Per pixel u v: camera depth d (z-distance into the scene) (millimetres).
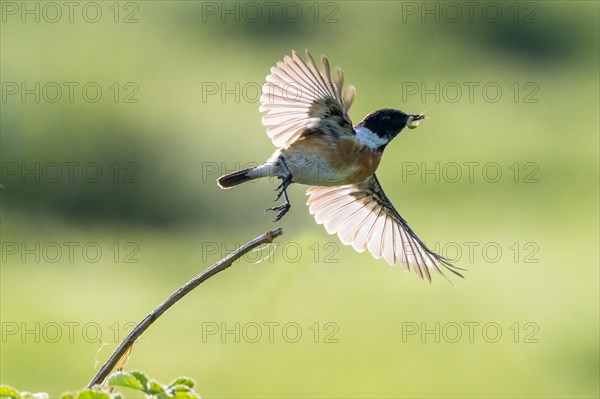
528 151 24422
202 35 27094
